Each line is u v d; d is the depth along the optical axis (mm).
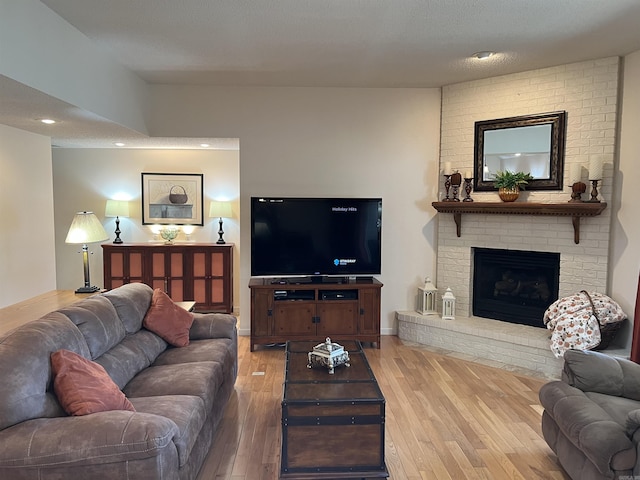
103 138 5191
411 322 5027
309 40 3559
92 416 1928
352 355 3137
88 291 4023
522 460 2707
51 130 4594
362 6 2928
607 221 4082
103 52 3795
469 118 4840
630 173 3930
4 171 4406
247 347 4859
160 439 1837
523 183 4457
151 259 6027
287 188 5137
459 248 5020
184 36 3469
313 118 5098
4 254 4414
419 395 3643
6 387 1863
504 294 4859
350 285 4719
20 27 2623
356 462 2410
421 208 5207
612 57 3994
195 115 5031
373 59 4055
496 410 3377
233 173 6449
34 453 1759
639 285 3557
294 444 2393
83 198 6422
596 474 2127
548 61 4121
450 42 3615
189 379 2701
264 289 4672
